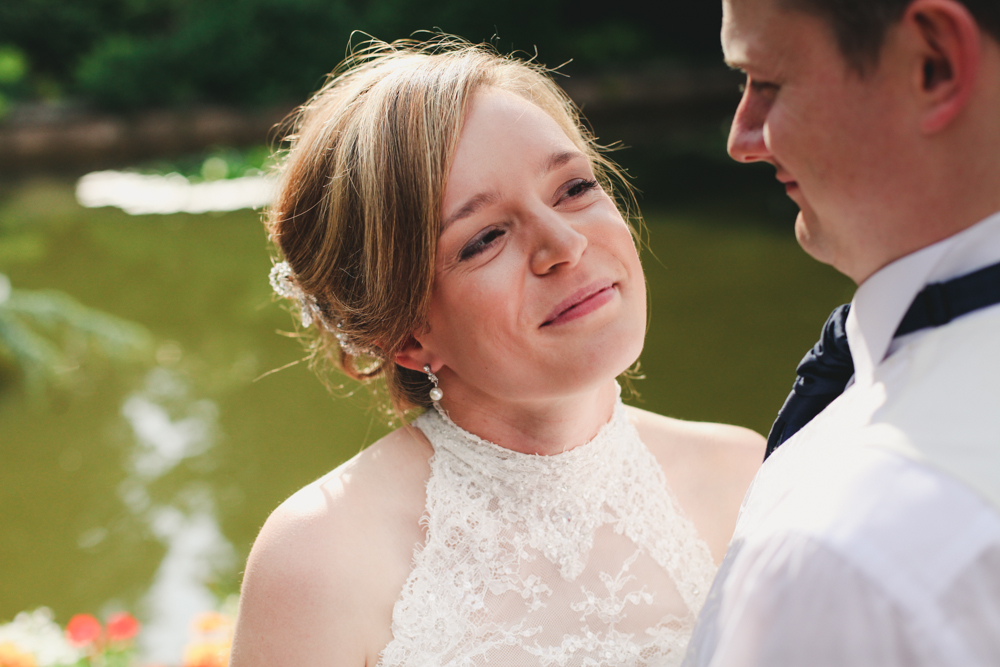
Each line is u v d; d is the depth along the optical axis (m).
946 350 0.70
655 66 20.58
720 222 10.92
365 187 1.09
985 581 0.60
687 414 5.80
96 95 16.91
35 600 4.22
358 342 1.23
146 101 17.20
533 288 1.07
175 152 16.52
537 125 1.09
